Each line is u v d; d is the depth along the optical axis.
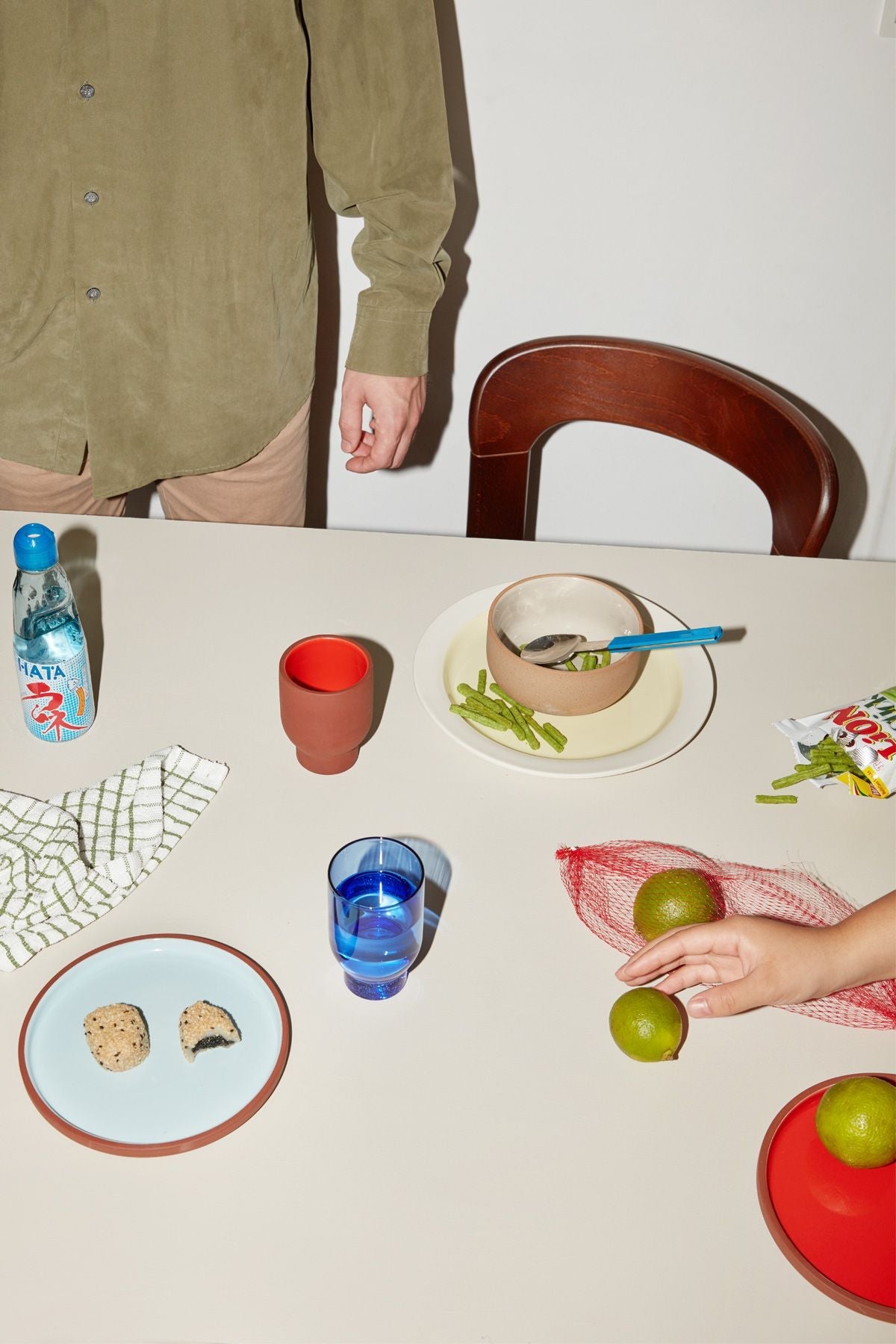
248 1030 0.76
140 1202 0.67
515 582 1.08
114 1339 0.61
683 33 1.78
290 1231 0.66
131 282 1.35
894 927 0.78
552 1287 0.64
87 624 1.10
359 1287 0.64
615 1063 0.76
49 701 0.95
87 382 1.40
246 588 1.17
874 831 0.94
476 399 1.43
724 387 1.38
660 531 2.29
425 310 1.46
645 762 0.96
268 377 1.49
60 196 1.29
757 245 1.98
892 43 1.79
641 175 1.91
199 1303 0.63
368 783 0.95
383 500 2.27
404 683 1.06
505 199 1.93
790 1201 0.69
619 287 2.02
